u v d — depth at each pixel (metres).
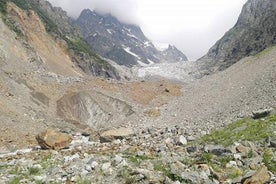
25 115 48.56
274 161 18.00
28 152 31.98
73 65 144.88
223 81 71.50
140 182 16.55
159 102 79.38
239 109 40.38
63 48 148.75
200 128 38.09
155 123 57.66
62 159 23.70
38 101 59.22
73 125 56.12
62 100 64.25
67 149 33.38
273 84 43.88
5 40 83.06
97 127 61.00
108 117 63.94
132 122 61.44
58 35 152.00
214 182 16.00
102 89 77.19
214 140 27.14
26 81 64.88
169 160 19.75
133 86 86.00
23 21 122.06
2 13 105.38
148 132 43.44
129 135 39.19
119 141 36.78
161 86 90.25
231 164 18.22
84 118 62.41
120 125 60.34
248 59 82.00
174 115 60.00
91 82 79.50
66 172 19.30
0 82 55.00
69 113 61.69
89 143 37.34
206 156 19.48
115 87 82.31
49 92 66.62
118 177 17.55
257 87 48.09
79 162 21.55
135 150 25.66
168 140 31.95
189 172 16.67
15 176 19.77
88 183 17.23
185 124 46.97
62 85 72.94
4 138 38.81
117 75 186.00
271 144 20.69
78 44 182.38
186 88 92.31
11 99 51.53
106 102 67.88
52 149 33.84
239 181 15.88
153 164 18.95
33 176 19.25
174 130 40.53
